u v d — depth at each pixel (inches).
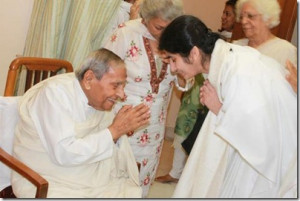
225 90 50.8
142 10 69.4
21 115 60.8
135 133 75.2
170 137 157.0
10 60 97.5
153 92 74.4
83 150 57.4
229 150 55.2
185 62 53.6
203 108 97.7
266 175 51.2
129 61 72.9
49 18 90.7
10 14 93.5
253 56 52.6
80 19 90.7
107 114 66.1
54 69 78.5
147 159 79.0
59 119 57.4
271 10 80.6
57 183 58.8
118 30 74.8
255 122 49.3
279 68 54.3
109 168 63.8
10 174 64.1
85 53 92.9
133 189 64.7
